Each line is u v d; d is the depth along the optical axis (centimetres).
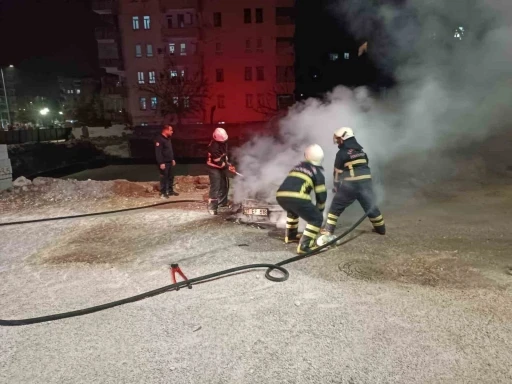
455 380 281
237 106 4312
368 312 375
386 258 516
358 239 599
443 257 516
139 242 614
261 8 4138
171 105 4269
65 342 341
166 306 400
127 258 546
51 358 319
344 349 318
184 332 350
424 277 454
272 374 291
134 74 4341
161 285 452
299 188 514
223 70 4269
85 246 603
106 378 293
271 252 549
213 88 4297
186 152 3334
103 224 726
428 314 369
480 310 374
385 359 305
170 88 4256
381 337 333
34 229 706
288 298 408
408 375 287
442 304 388
